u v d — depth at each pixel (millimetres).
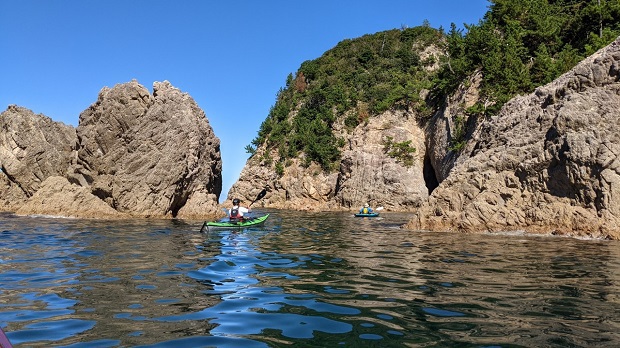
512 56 28562
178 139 22969
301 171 52312
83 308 4785
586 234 13070
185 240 11672
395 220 22969
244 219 16984
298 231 15383
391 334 3934
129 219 20234
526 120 17281
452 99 33969
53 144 27641
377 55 69688
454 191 16812
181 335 3924
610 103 14406
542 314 4523
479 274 6906
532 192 15086
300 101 68000
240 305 4988
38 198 21625
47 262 7836
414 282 6266
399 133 44844
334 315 4574
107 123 21875
